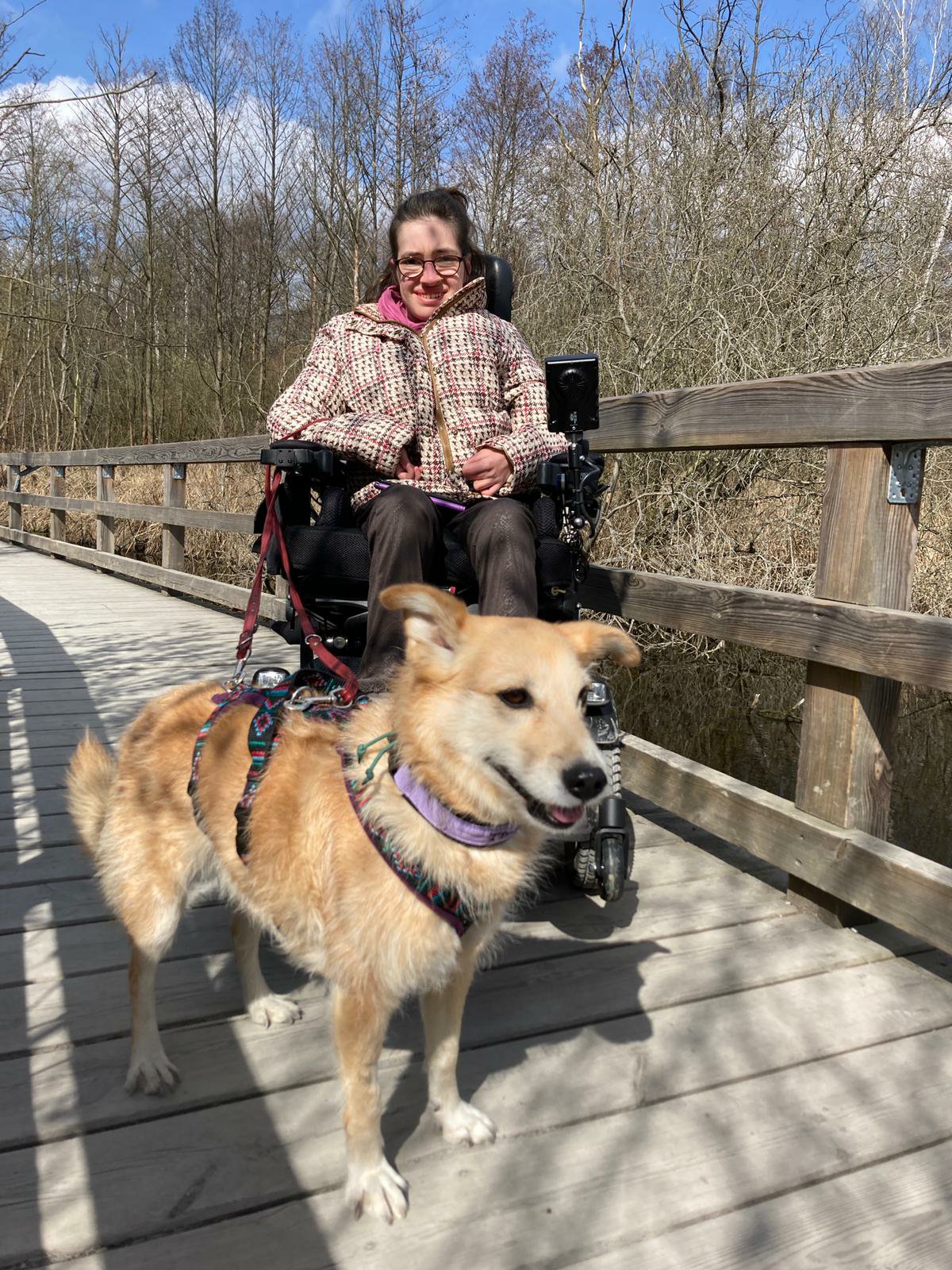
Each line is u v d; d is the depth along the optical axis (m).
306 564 3.09
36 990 2.38
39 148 16.34
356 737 1.88
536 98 16.20
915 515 2.62
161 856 2.04
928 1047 2.24
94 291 22.97
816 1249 1.64
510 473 3.04
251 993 2.27
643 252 9.12
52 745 4.43
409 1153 1.85
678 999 2.42
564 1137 1.90
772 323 7.79
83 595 9.34
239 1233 1.64
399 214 3.39
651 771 3.53
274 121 19.67
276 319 20.89
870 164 8.24
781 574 7.56
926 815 4.25
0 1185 1.72
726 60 9.93
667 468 8.11
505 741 1.69
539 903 2.95
